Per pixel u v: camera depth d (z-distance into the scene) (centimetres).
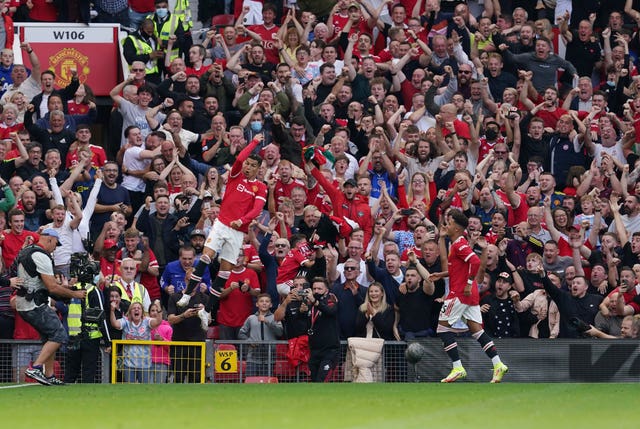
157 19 7619
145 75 7388
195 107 7006
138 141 6538
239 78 7156
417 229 5800
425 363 5053
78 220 5750
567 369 5003
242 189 4778
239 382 4903
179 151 6538
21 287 4316
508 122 7081
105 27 7581
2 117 6675
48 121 6725
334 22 7831
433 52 7638
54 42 7531
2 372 4850
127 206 6169
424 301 5259
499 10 8219
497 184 6519
